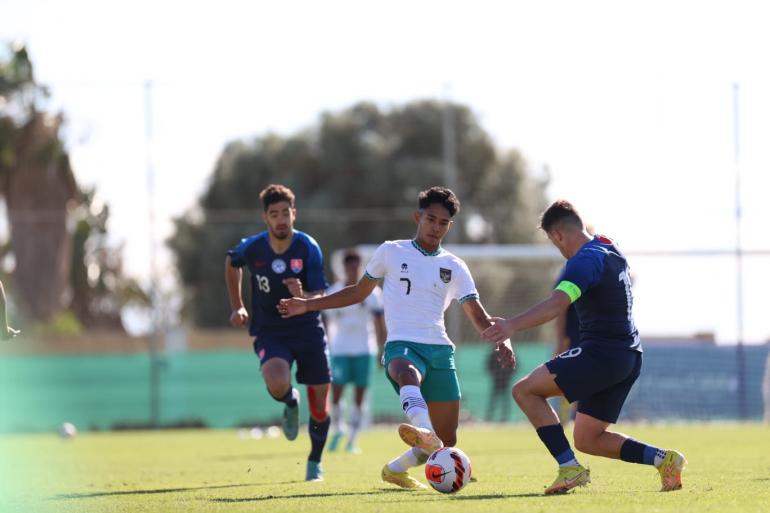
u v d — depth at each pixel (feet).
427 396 92.94
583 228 85.76
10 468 134.72
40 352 299.79
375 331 178.50
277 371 104.37
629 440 86.02
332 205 488.85
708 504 73.72
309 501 80.89
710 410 275.39
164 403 282.97
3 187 376.48
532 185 482.69
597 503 74.59
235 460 148.66
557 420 85.15
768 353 272.31
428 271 91.56
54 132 372.58
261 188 498.69
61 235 365.40
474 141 482.69
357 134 502.38
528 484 96.32
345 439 208.54
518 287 310.04
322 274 108.88
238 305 111.65
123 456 162.09
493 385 283.18
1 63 364.99
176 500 85.97
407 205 481.05
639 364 85.46
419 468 118.83
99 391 281.74
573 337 161.38
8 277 373.40
